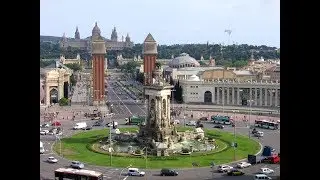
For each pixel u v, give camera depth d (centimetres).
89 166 8081
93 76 17812
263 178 7144
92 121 14312
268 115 15562
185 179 7256
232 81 18525
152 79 10600
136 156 9162
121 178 7262
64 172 6650
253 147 10106
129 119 13762
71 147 9938
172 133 10381
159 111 10281
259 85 17375
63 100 17600
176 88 19162
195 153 9488
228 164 8400
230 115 15838
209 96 18912
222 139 11238
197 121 14038
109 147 9712
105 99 18612
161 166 8275
